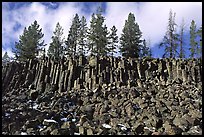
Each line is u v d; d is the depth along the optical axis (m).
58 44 58.88
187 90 36.69
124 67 41.78
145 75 41.97
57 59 43.44
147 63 43.62
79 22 59.50
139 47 55.56
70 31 59.16
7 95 35.50
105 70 41.16
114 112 29.55
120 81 39.22
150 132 24.89
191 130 25.66
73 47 57.94
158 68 43.12
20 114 28.03
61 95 35.22
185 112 29.67
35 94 34.84
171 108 30.67
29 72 40.94
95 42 54.47
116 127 26.11
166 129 25.38
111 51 55.91
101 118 28.08
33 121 25.58
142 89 36.72
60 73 40.56
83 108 30.42
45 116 27.47
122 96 34.12
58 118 27.88
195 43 55.41
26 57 52.16
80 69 41.31
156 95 34.81
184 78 41.03
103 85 38.09
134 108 30.59
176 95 34.47
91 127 25.11
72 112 30.20
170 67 42.88
